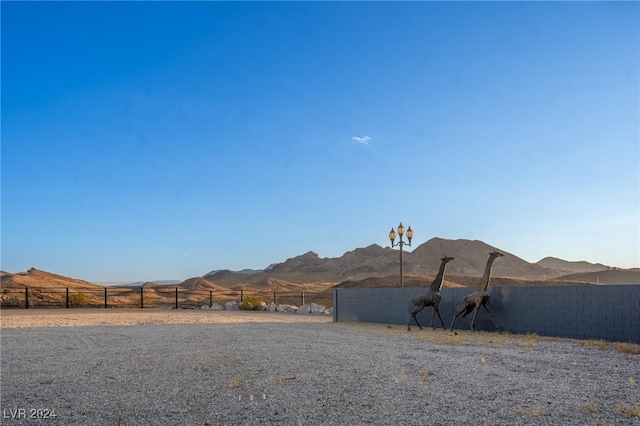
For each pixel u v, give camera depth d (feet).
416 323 81.71
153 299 197.16
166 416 26.53
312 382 33.73
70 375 38.50
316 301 212.43
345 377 35.24
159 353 49.37
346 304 97.25
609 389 30.73
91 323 93.09
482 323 70.44
